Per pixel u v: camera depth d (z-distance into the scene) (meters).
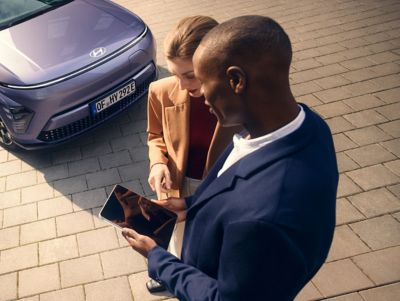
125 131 4.28
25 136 3.72
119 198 1.71
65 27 4.06
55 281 2.91
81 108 3.70
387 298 2.54
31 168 3.94
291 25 5.90
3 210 3.52
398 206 3.10
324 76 4.71
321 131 1.06
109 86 3.82
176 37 1.55
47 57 3.73
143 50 4.05
